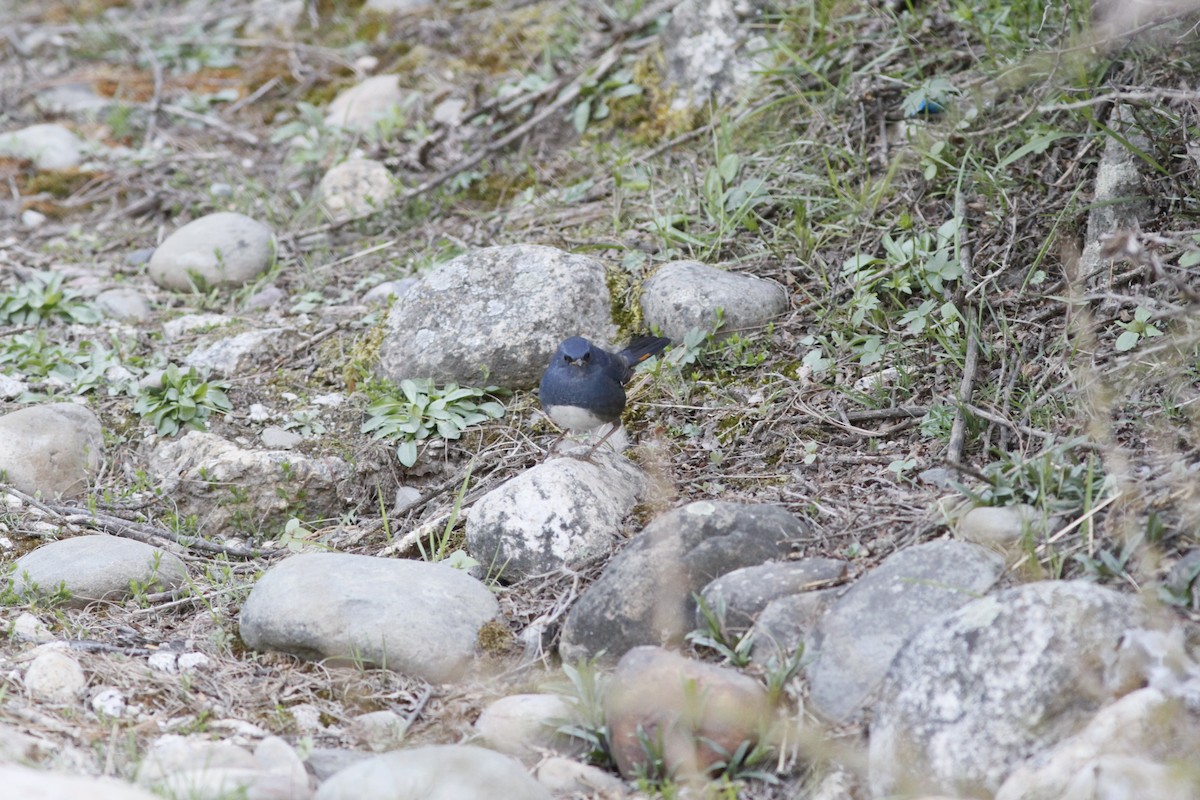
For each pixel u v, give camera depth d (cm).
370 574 775
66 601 820
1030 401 841
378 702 714
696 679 635
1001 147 1081
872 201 1086
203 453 986
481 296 1059
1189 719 541
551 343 1031
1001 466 763
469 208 1352
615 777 635
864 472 851
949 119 1084
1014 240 992
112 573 834
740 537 755
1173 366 809
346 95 1586
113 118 1623
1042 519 698
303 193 1440
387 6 1761
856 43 1248
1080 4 1018
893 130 1181
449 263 1101
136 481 996
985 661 577
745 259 1108
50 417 1002
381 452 995
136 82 1723
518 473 950
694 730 621
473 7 1702
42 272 1302
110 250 1388
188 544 919
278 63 1719
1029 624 579
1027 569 668
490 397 1047
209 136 1599
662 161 1302
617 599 723
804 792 600
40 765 598
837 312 1023
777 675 646
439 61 1606
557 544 813
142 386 1063
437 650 734
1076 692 562
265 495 965
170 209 1459
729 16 1336
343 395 1063
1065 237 982
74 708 682
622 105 1392
